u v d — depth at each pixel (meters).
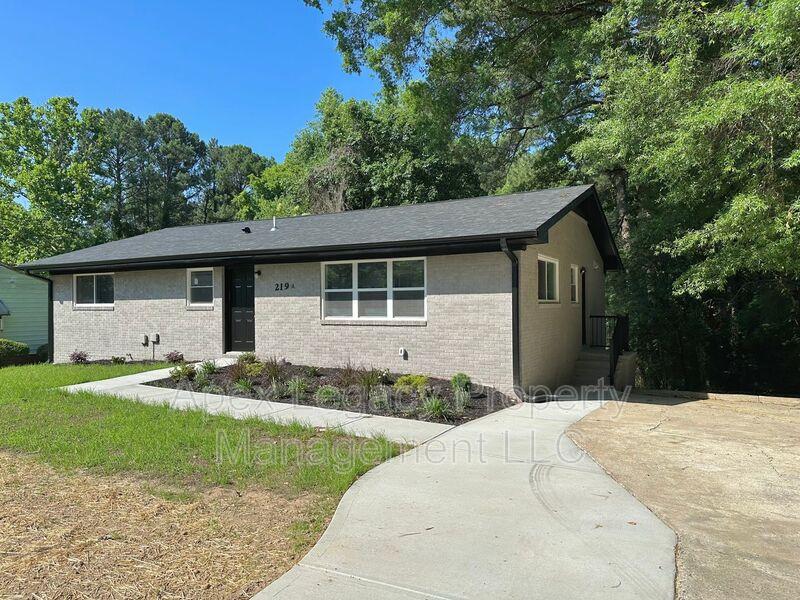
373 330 11.03
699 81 11.17
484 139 21.78
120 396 9.14
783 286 13.94
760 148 9.65
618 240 19.91
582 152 14.15
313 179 27.31
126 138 48.97
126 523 4.04
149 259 13.41
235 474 5.14
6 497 4.59
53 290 16.19
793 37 8.60
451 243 9.45
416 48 20.36
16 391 9.63
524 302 9.82
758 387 17.17
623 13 13.76
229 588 3.10
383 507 4.32
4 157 30.86
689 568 3.32
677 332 16.73
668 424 7.68
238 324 13.44
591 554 3.50
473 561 3.39
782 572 3.28
